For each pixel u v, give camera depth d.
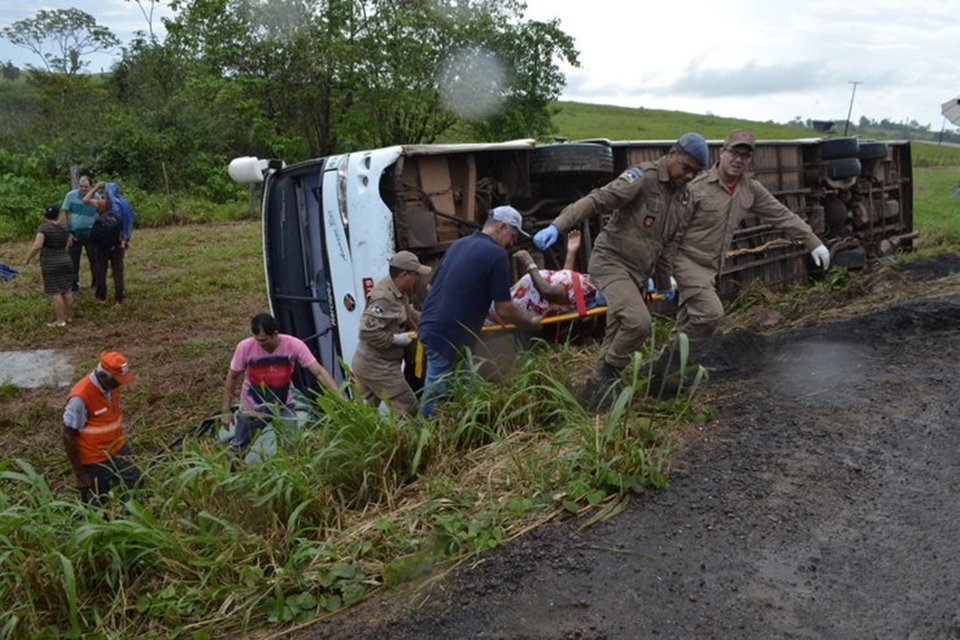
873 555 3.52
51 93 40.09
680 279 5.76
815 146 11.28
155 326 11.55
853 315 7.20
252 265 15.59
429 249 6.80
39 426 8.02
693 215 5.67
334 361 7.66
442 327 5.68
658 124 56.41
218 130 28.31
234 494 4.37
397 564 3.62
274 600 3.65
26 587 3.82
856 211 12.19
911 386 5.21
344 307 6.72
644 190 5.17
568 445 4.44
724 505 3.92
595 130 49.59
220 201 26.31
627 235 5.27
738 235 9.52
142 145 26.97
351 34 25.11
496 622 3.25
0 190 22.48
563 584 3.43
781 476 4.17
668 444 4.54
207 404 8.23
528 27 26.38
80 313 12.10
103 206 12.39
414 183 6.88
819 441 4.52
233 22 24.84
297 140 25.70
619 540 3.70
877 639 3.03
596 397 5.29
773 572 3.44
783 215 5.80
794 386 5.39
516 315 5.72
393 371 6.12
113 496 4.84
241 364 6.30
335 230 6.67
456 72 25.95
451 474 4.60
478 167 7.74
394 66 24.75
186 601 3.76
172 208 22.84
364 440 4.65
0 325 11.45
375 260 6.45
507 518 3.94
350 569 3.72
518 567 3.56
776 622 3.15
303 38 24.36
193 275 14.66
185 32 25.19
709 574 3.43
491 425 5.06
